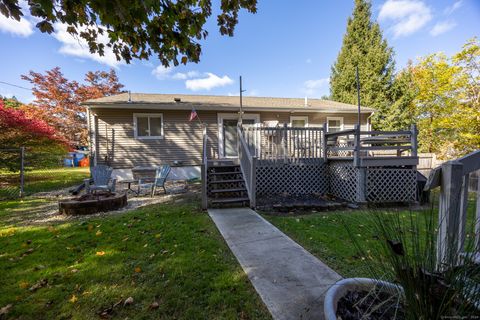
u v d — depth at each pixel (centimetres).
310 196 636
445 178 181
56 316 183
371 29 1873
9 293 212
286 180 669
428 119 1398
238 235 359
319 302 196
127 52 286
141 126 1012
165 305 195
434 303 122
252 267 258
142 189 804
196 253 293
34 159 932
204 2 265
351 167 581
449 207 177
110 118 975
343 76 1956
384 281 152
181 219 442
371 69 1825
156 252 297
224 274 243
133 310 190
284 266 260
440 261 142
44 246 320
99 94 1775
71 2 204
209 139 1079
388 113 1697
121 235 360
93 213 505
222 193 625
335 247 308
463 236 179
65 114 1714
